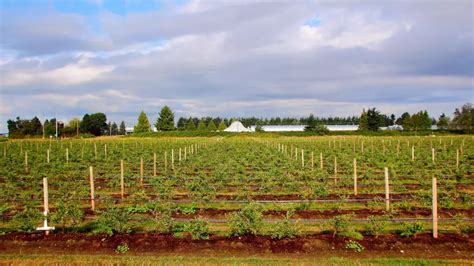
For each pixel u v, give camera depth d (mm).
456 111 92250
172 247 10938
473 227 12492
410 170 23656
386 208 14734
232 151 40188
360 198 17109
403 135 85250
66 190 18297
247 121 156500
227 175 21094
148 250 10820
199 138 78688
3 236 11773
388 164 25938
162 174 25656
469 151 37125
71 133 112188
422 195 14828
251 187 18938
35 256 10281
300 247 10805
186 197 17359
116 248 10938
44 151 41000
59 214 11914
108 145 50812
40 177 22391
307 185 18297
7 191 18078
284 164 27172
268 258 10203
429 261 9758
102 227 11602
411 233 11578
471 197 15523
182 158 35156
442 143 49156
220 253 10602
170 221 11969
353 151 38500
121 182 18641
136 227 12898
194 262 9695
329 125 145000
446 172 23000
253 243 11047
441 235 11695
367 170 23078
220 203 16156
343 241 11078
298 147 43969
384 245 10930
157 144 52906
